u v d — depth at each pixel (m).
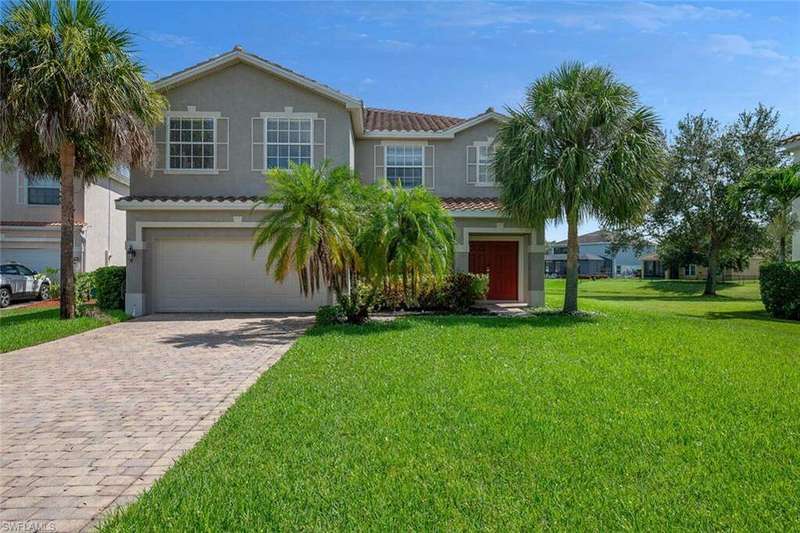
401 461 4.26
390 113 23.73
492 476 3.99
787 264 15.91
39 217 23.34
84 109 12.68
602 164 14.39
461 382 6.88
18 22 12.75
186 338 11.31
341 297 13.12
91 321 13.52
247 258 16.42
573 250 15.35
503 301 20.09
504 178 15.41
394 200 12.76
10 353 9.61
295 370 7.66
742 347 9.56
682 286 38.34
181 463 4.31
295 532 3.24
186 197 16.30
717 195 28.89
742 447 4.58
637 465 4.17
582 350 9.23
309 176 12.09
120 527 3.30
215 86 16.66
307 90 16.80
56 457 4.60
